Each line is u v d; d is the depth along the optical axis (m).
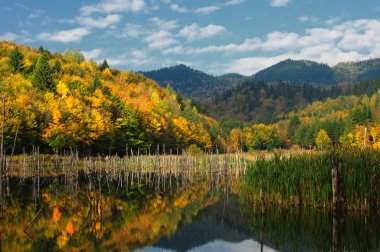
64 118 70.25
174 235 21.62
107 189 41.44
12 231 21.69
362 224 20.89
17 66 101.81
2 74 91.06
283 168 25.81
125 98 106.56
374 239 18.50
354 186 22.02
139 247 19.16
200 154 78.31
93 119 76.31
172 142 109.56
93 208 29.05
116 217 26.41
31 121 63.50
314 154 26.66
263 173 26.41
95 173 55.94
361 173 22.16
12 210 27.84
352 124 131.00
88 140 74.44
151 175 60.00
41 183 44.25
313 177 23.66
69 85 94.75
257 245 18.62
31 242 19.61
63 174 53.91
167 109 135.38
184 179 53.59
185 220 25.53
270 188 25.42
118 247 19.14
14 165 56.66
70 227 22.92
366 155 23.69
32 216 25.77
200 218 26.08
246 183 28.70
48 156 65.75
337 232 19.78
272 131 173.25
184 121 123.62
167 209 29.59
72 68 130.38
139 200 34.09
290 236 19.78
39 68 89.88
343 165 22.86
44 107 70.00
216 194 38.19
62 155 71.94
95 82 103.81
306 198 23.73
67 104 74.44
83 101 88.31
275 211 24.80
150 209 29.58
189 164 63.69
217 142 148.12
